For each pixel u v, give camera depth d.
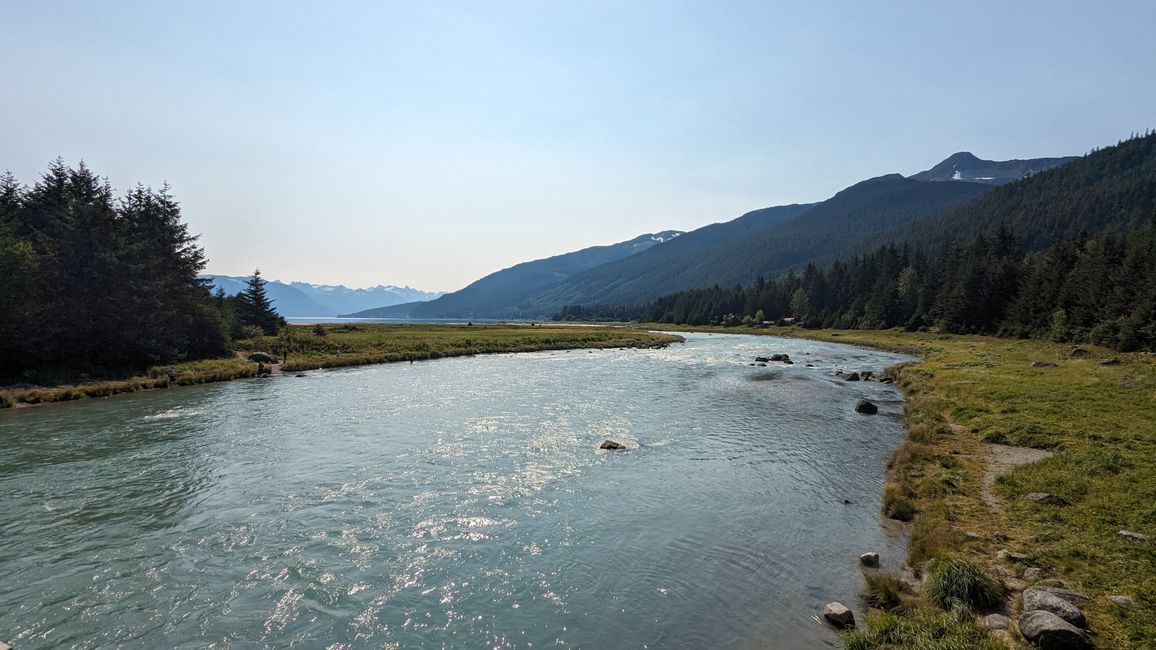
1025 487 15.53
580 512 15.88
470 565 12.77
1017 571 10.94
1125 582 9.70
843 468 20.12
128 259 47.66
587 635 10.02
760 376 47.16
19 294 37.88
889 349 78.88
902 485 17.14
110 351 43.41
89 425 26.91
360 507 16.33
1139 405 24.53
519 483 18.39
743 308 182.00
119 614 10.87
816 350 79.00
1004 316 84.00
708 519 15.31
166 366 45.22
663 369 52.56
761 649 9.37
